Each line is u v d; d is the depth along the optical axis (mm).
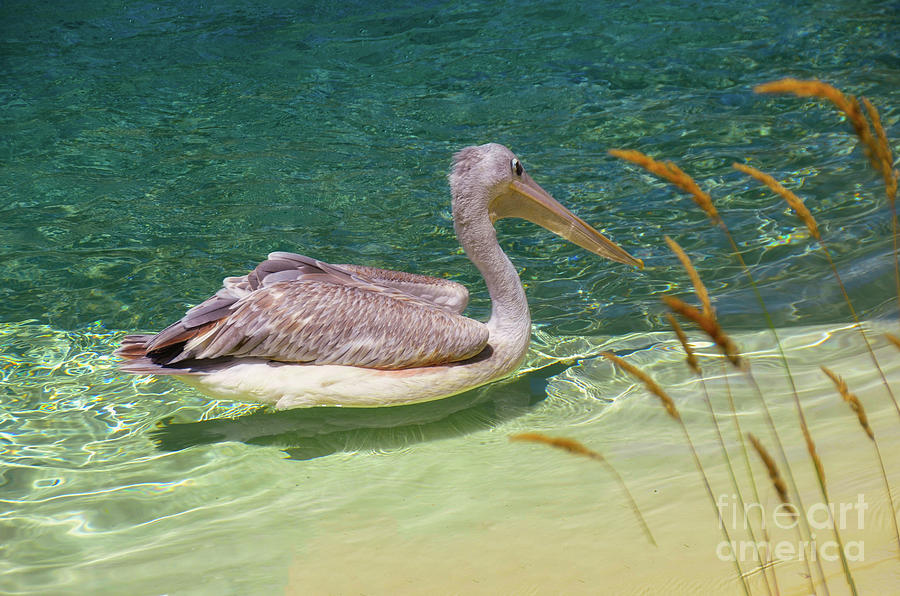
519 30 16734
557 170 12047
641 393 7496
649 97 14086
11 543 5922
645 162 3756
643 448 6582
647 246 10141
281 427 7453
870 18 16469
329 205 11406
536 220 7977
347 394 7324
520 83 14742
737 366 3637
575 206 11094
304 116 13938
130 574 5516
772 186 3982
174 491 6551
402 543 5633
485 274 7777
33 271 9984
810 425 6488
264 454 7051
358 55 16031
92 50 16469
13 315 9156
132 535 6004
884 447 5887
